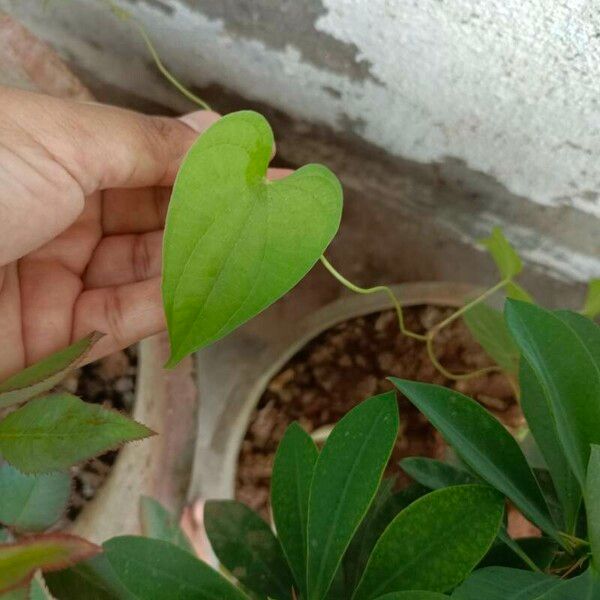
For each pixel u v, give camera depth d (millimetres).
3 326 322
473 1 254
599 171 310
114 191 351
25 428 219
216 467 441
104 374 405
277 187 201
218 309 210
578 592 203
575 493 240
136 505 387
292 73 342
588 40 245
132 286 336
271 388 451
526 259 422
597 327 250
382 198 420
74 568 236
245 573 280
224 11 320
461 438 229
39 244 291
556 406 216
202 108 409
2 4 398
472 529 219
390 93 325
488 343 352
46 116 273
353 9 286
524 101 291
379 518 276
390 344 446
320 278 490
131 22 359
